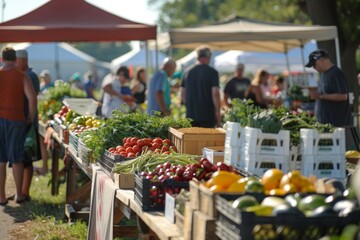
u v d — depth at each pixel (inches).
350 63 643.5
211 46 748.0
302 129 203.2
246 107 342.0
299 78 893.8
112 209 228.7
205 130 282.5
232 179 172.1
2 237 349.4
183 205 178.2
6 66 437.7
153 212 198.1
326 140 201.9
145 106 684.7
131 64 1224.8
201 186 165.6
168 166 217.3
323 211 141.0
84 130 349.4
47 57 1665.8
